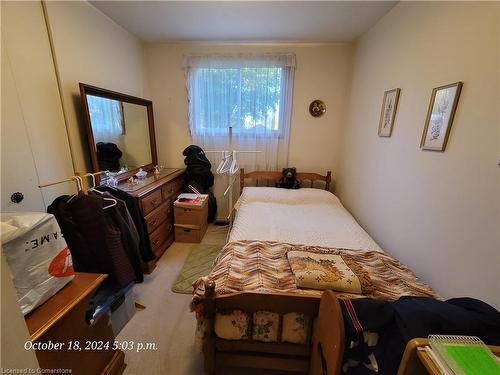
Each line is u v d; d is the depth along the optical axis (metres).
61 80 1.80
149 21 2.39
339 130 3.17
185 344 1.58
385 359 0.95
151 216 2.38
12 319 0.60
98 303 1.49
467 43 1.25
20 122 1.50
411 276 1.45
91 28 2.10
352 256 1.59
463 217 1.24
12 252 0.87
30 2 1.56
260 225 2.15
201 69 3.05
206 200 3.09
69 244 1.49
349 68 2.97
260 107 3.11
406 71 1.81
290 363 1.27
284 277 1.33
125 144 2.59
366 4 1.98
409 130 1.75
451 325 0.90
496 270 1.06
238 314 1.22
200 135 3.28
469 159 1.21
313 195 2.86
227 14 2.22
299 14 2.19
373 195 2.29
